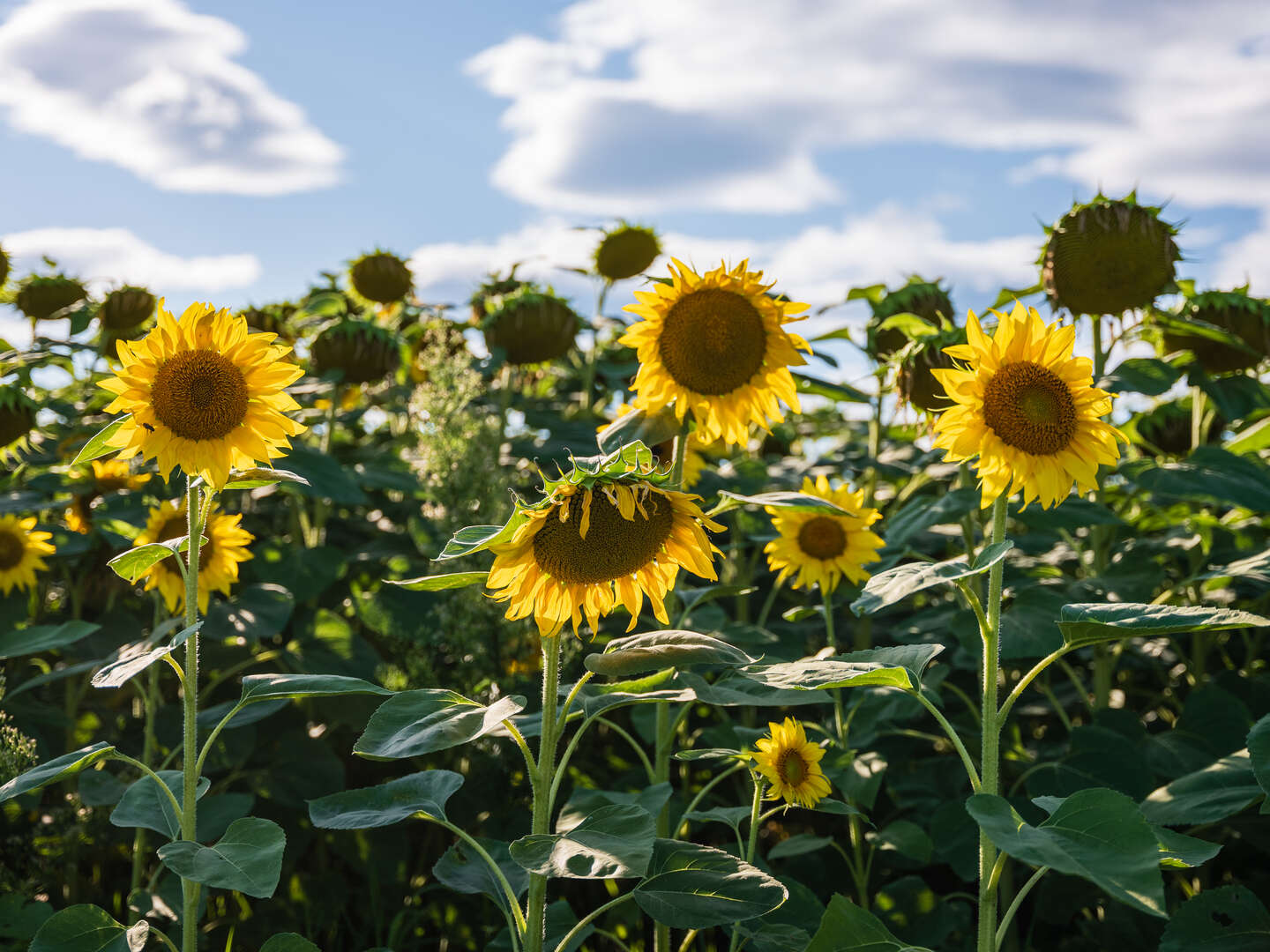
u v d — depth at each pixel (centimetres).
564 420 263
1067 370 135
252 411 147
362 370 248
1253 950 148
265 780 207
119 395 144
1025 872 201
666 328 155
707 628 199
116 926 135
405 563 230
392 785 143
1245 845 197
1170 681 244
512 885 149
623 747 240
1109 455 134
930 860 181
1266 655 245
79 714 221
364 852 207
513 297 258
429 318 313
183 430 143
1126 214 199
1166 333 232
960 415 136
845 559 201
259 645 222
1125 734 200
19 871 190
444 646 217
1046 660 131
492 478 215
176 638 134
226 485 147
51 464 237
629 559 128
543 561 129
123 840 203
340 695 208
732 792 226
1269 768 141
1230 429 266
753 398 158
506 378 266
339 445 288
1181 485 204
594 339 293
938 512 184
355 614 236
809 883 198
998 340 136
